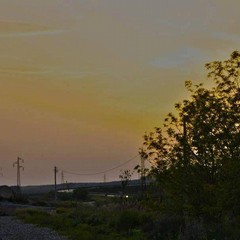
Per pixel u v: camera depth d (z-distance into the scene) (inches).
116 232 1019.3
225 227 712.4
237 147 697.0
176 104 790.5
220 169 717.3
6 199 3061.0
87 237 955.3
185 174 771.4
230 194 684.1
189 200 768.3
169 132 802.2
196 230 732.7
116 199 1838.1
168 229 849.5
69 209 1939.0
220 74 730.2
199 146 740.0
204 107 732.0
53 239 962.7
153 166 816.3
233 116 703.1
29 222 1461.6
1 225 1339.8
